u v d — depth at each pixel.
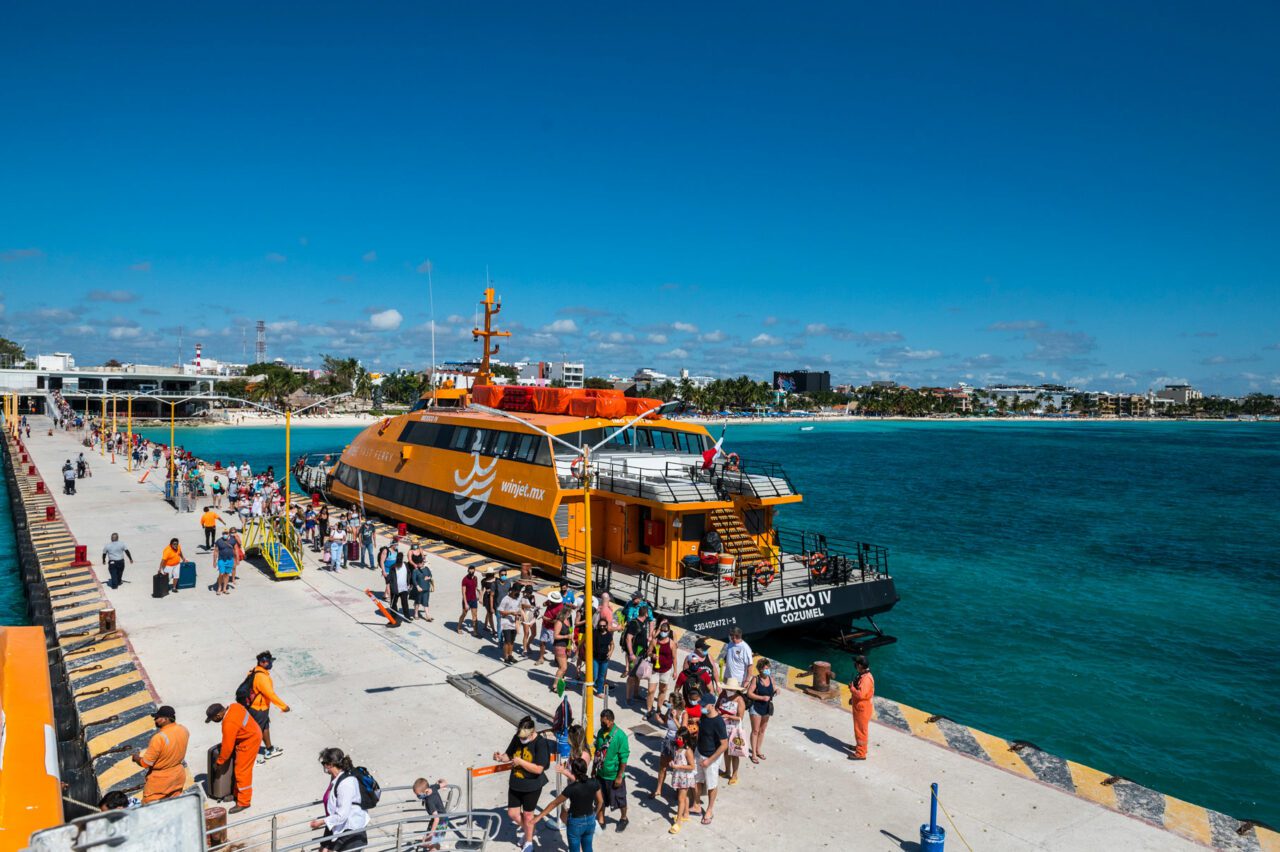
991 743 14.58
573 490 25.84
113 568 25.53
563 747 12.66
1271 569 42.88
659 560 24.86
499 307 38.47
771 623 22.61
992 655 27.42
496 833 10.91
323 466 52.06
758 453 138.50
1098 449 164.00
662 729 15.15
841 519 59.91
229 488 42.78
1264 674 25.95
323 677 17.78
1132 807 12.36
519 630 21.34
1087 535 53.47
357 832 10.09
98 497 46.41
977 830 11.68
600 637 16.56
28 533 37.44
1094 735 21.16
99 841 7.28
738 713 13.03
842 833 11.60
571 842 10.30
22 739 10.22
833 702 16.78
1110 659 27.33
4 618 30.84
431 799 11.05
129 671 18.00
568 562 25.47
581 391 30.22
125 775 13.16
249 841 11.23
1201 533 54.94
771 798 12.62
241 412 170.38
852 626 28.02
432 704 16.34
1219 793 18.19
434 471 33.78
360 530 29.80
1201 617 32.81
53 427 101.94
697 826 11.73
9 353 191.25
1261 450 172.12
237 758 12.08
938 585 38.03
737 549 25.14
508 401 33.31
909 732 15.21
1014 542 50.47
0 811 8.44
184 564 25.72
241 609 23.28
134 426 143.12
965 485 85.75
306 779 13.11
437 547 31.81
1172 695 24.00
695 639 19.70
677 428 29.42
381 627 21.61
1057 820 11.99
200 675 17.81
